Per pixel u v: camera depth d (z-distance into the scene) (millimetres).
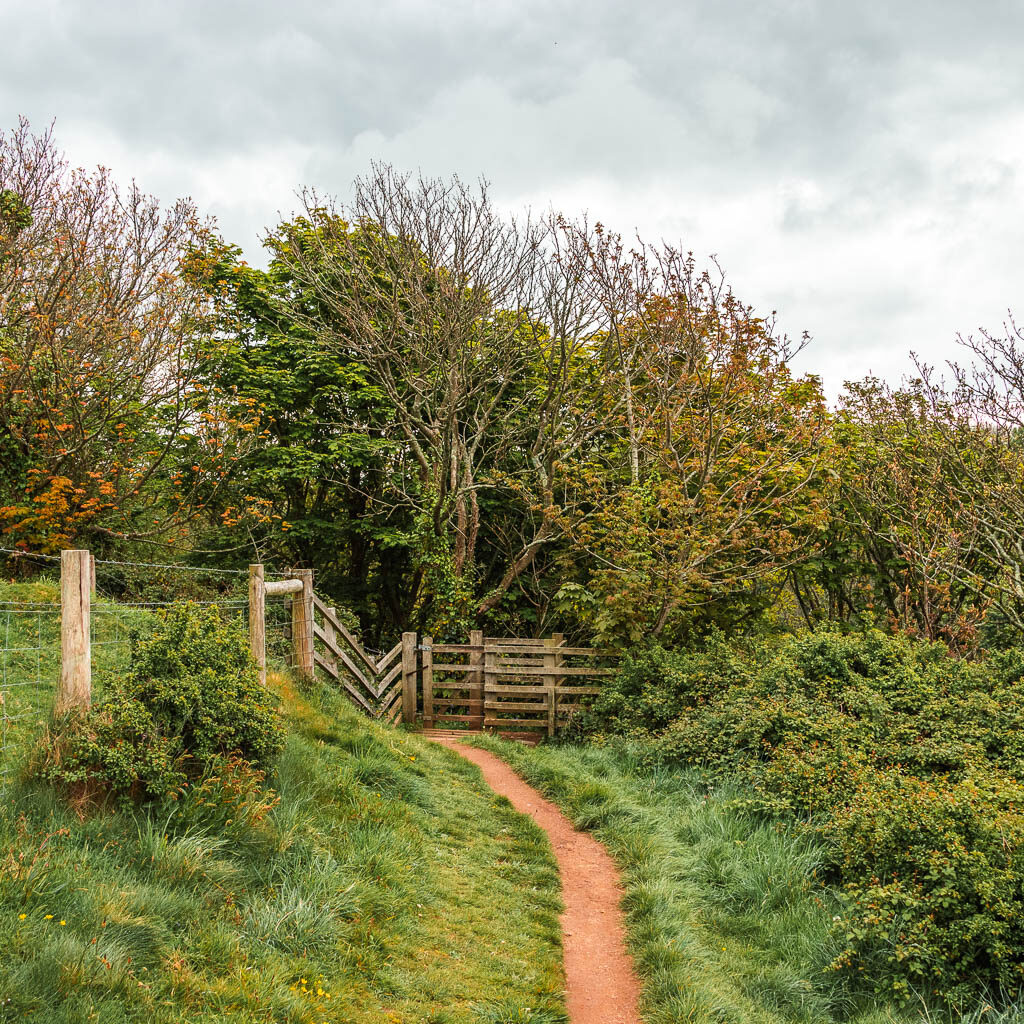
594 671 13188
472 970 5211
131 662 6062
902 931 5387
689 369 14938
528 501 16656
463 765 9672
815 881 6566
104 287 14930
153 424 16203
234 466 16938
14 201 14453
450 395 16031
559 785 9523
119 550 16188
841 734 8422
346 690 10984
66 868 4391
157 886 4617
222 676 6141
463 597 16531
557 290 16906
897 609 16375
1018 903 5102
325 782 6871
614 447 17984
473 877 6695
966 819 5715
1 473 14344
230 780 5734
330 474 19281
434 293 16812
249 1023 3859
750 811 7902
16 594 9164
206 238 16391
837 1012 5176
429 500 16719
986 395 12305
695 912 6371
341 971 4645
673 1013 4914
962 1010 4910
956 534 13109
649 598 13195
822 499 13727
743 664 11281
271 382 17656
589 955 5867
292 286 18969
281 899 5031
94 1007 3578
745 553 14070
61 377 14188
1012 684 9633
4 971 3555
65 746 5254
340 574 20719
